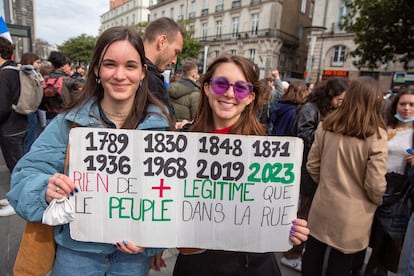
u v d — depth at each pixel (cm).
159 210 128
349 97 182
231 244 132
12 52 295
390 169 219
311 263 211
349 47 2181
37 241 125
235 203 131
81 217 124
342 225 186
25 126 305
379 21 1284
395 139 223
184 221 131
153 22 220
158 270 214
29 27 705
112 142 124
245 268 134
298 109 298
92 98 128
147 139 125
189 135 127
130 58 117
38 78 298
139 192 127
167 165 127
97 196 125
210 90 139
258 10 3031
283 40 3039
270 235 132
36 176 116
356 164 180
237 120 146
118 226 127
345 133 183
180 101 312
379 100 175
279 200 131
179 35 221
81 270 126
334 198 188
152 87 191
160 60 220
